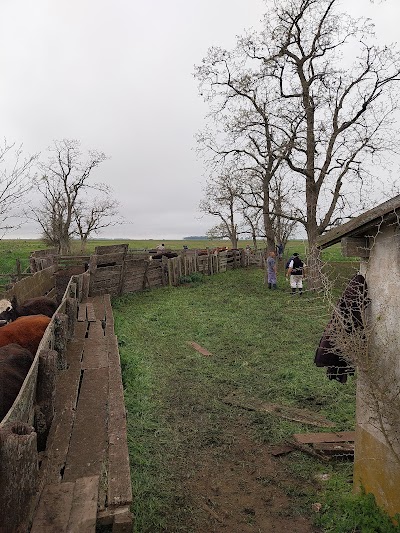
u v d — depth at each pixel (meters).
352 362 4.11
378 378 3.85
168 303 15.88
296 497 4.63
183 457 5.35
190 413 6.59
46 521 3.03
